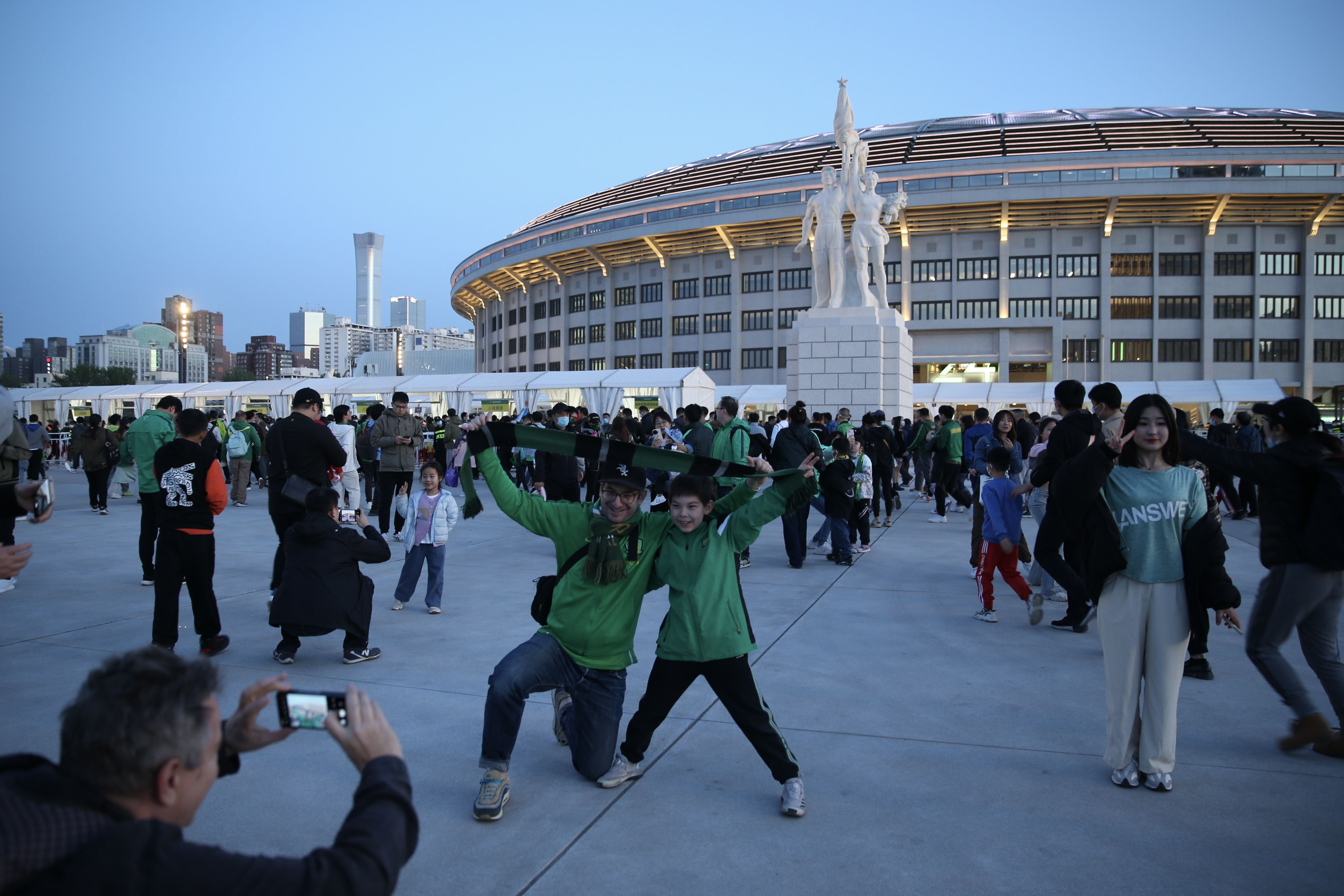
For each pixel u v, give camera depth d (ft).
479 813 10.57
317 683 16.28
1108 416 19.08
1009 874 9.35
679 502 10.82
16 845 3.86
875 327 62.08
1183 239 175.22
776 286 192.95
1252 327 172.96
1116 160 164.55
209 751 4.60
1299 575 12.57
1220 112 219.82
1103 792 11.57
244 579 27.55
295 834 10.25
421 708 14.92
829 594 25.40
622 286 214.28
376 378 103.45
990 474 21.52
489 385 95.30
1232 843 10.11
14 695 15.46
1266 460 12.46
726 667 10.90
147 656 4.57
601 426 58.90
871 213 63.26
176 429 24.02
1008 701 15.43
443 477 22.93
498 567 30.35
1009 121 217.97
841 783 11.86
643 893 8.94
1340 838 10.25
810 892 8.98
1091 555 11.79
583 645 11.27
